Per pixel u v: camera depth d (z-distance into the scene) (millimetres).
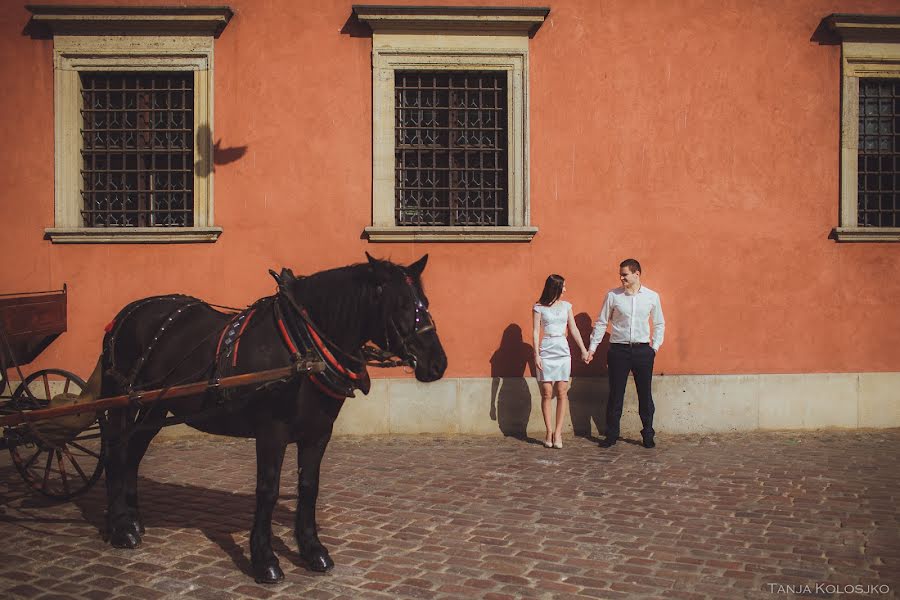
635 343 8109
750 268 8891
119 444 5000
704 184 8852
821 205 8945
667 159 8828
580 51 8750
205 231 8445
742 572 4602
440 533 5316
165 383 4965
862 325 8953
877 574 4570
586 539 5191
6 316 6102
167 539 5168
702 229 8852
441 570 4625
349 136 8648
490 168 8867
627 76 8789
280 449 4492
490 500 6137
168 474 6957
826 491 6398
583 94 8766
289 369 4355
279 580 4383
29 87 8484
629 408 8766
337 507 5930
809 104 8914
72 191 8531
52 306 6832
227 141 8578
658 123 8820
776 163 8898
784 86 8898
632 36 8789
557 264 8750
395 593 4273
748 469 7160
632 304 8125
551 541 5152
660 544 5098
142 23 8430
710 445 8211
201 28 8508
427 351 4246
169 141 8695
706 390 8805
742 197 8883
